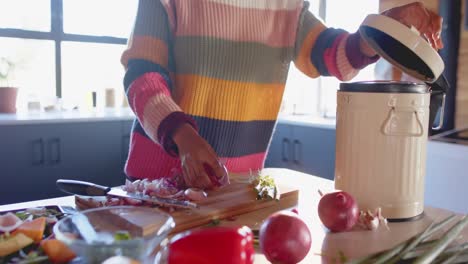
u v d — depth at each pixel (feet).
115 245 1.53
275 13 3.64
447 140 5.61
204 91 3.32
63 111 8.71
